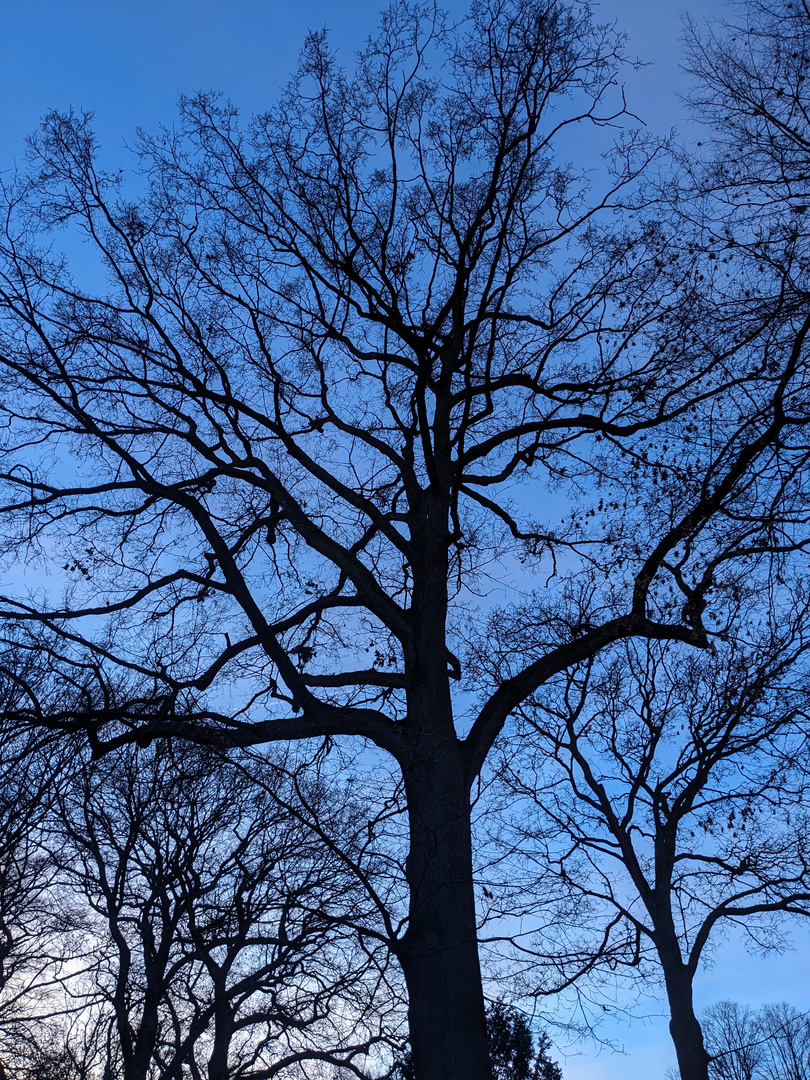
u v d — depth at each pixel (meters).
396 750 9.25
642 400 10.56
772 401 7.77
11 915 11.19
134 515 10.77
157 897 10.28
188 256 11.31
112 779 10.55
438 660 9.75
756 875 13.98
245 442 11.01
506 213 10.48
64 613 9.08
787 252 7.75
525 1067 15.91
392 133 11.00
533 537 11.33
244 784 10.77
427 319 11.74
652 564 9.81
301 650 9.60
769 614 8.61
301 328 11.65
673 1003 13.77
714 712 13.31
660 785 15.56
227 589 9.64
